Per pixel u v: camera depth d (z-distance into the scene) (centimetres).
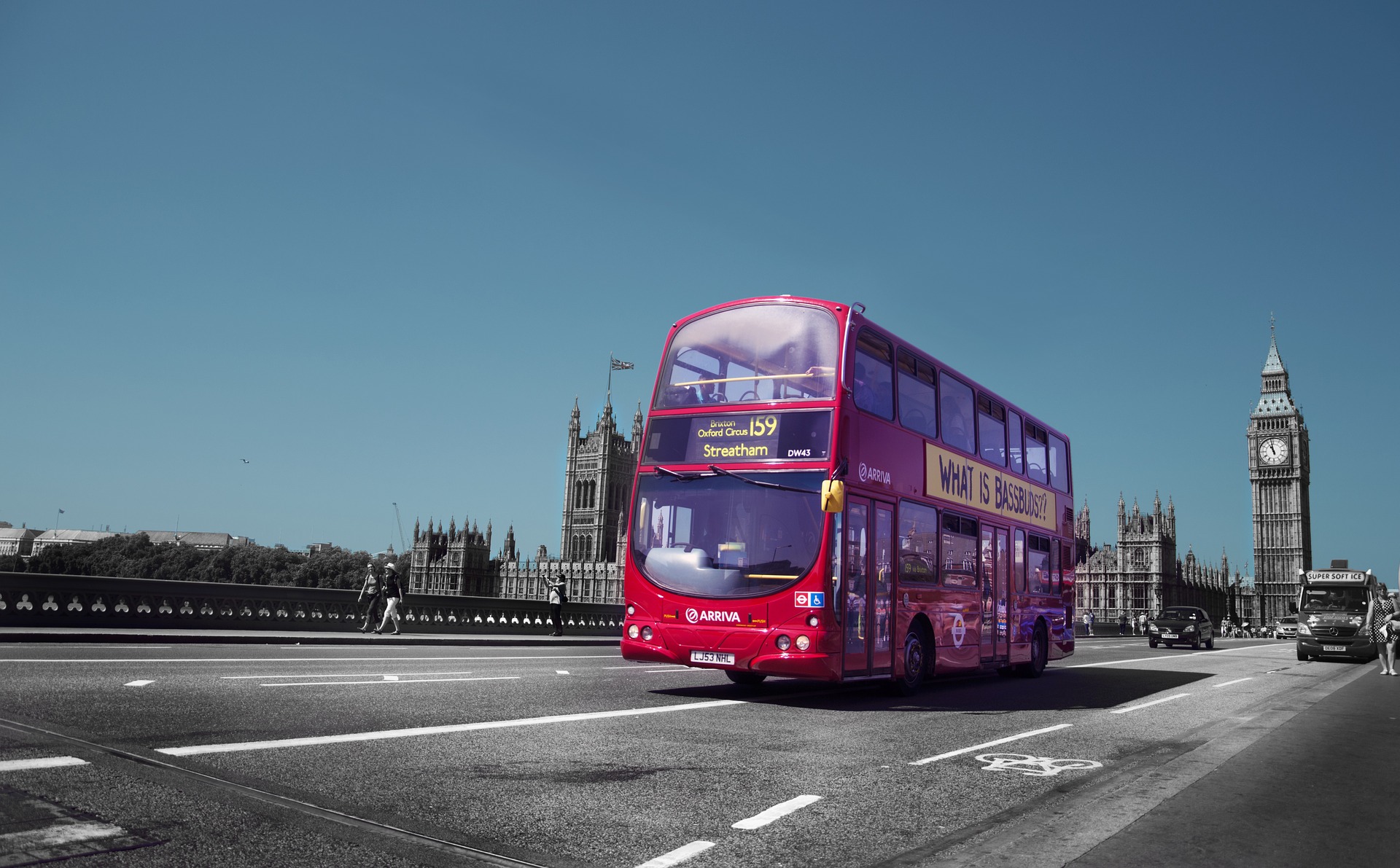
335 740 894
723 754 944
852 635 1459
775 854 595
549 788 748
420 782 741
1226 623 16225
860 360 1532
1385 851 645
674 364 1594
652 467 1552
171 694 1147
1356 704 1719
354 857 543
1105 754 1047
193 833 571
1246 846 639
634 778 805
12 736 812
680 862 568
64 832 557
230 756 793
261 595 2764
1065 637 2478
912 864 577
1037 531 2309
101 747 791
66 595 2309
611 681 1661
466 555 18150
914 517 1689
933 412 1805
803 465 1438
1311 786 876
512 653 2405
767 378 1505
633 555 1523
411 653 2205
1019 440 2247
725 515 1470
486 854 564
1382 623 2702
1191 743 1146
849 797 770
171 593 2525
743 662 1409
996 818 705
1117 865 577
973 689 1912
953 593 1825
